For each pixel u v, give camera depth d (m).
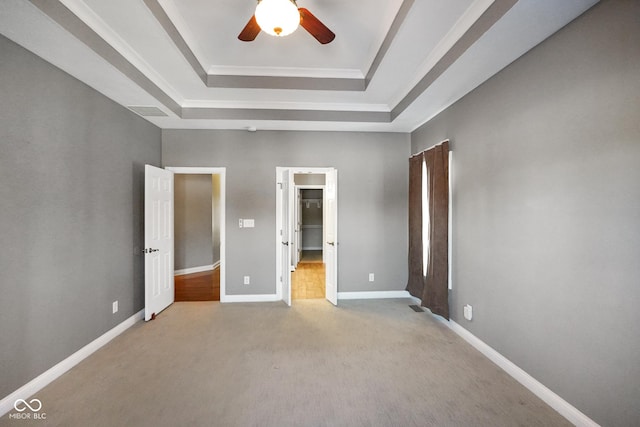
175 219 5.82
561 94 1.88
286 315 3.67
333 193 4.13
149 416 1.89
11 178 1.98
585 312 1.75
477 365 2.51
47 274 2.24
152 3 2.03
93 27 2.08
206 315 3.67
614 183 1.59
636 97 1.48
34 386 2.11
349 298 4.34
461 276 3.06
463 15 2.05
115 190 3.08
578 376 1.79
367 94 3.48
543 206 2.04
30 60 2.10
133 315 3.40
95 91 2.77
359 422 1.85
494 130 2.53
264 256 4.26
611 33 1.58
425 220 3.71
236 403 2.02
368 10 2.27
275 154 4.25
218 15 2.34
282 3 1.65
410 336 3.08
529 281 2.17
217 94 3.46
